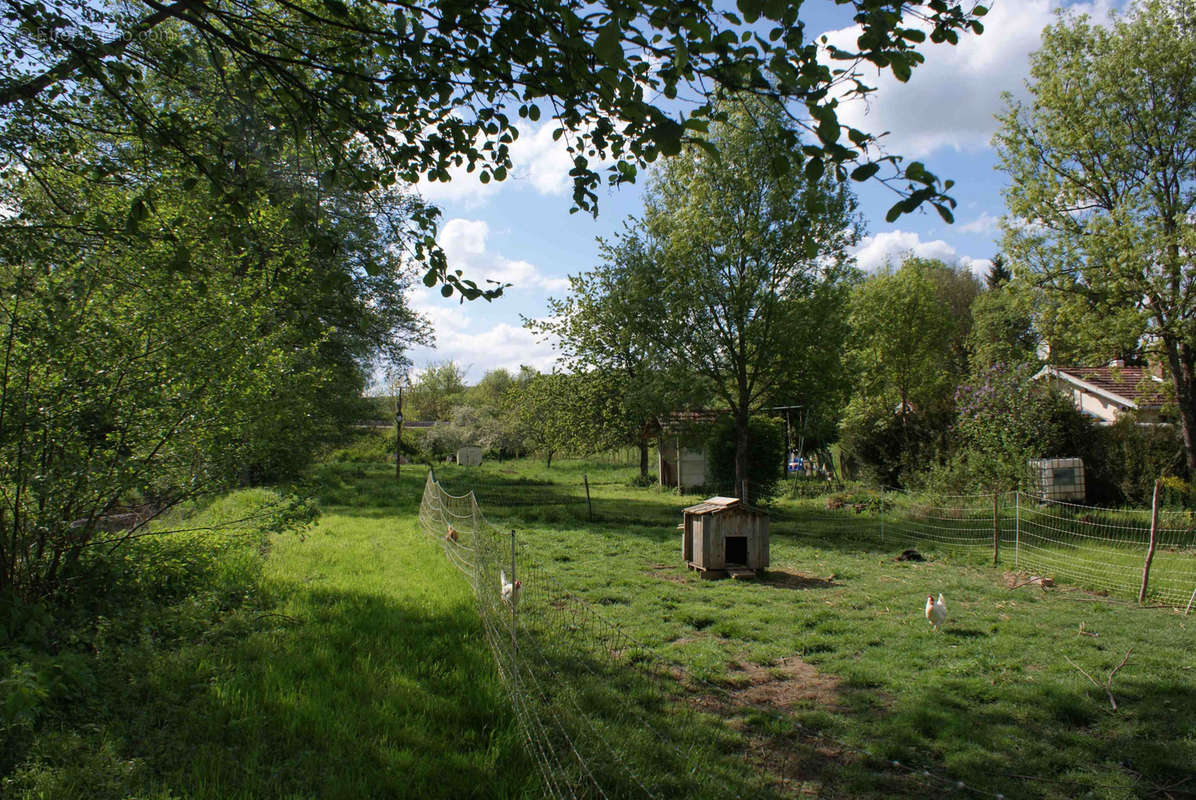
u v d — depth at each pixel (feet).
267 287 23.53
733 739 15.85
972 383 65.87
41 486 18.02
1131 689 19.36
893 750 15.57
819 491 86.89
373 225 50.37
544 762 13.66
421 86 15.24
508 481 107.96
